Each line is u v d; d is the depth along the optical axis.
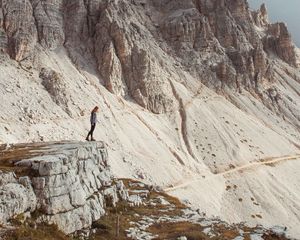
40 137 72.44
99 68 106.94
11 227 20.73
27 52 94.31
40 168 24.03
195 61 139.62
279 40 186.38
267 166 109.38
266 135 125.88
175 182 84.56
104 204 32.00
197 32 147.38
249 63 151.38
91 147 32.72
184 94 122.31
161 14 152.88
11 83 82.38
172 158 94.25
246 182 97.62
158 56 128.50
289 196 98.75
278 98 152.75
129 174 77.38
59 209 24.41
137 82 110.44
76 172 28.36
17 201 21.80
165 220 34.69
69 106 86.62
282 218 88.12
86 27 114.38
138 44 117.38
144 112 106.19
